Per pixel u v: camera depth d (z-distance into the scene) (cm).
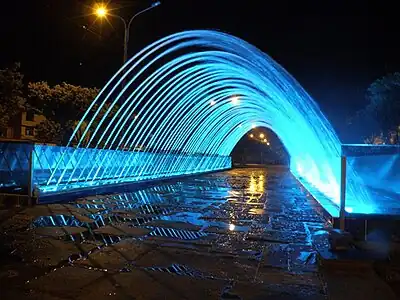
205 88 2461
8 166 1145
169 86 2164
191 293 468
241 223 948
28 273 519
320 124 1512
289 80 1484
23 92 3069
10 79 2548
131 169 1986
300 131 1941
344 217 792
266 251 671
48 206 1091
